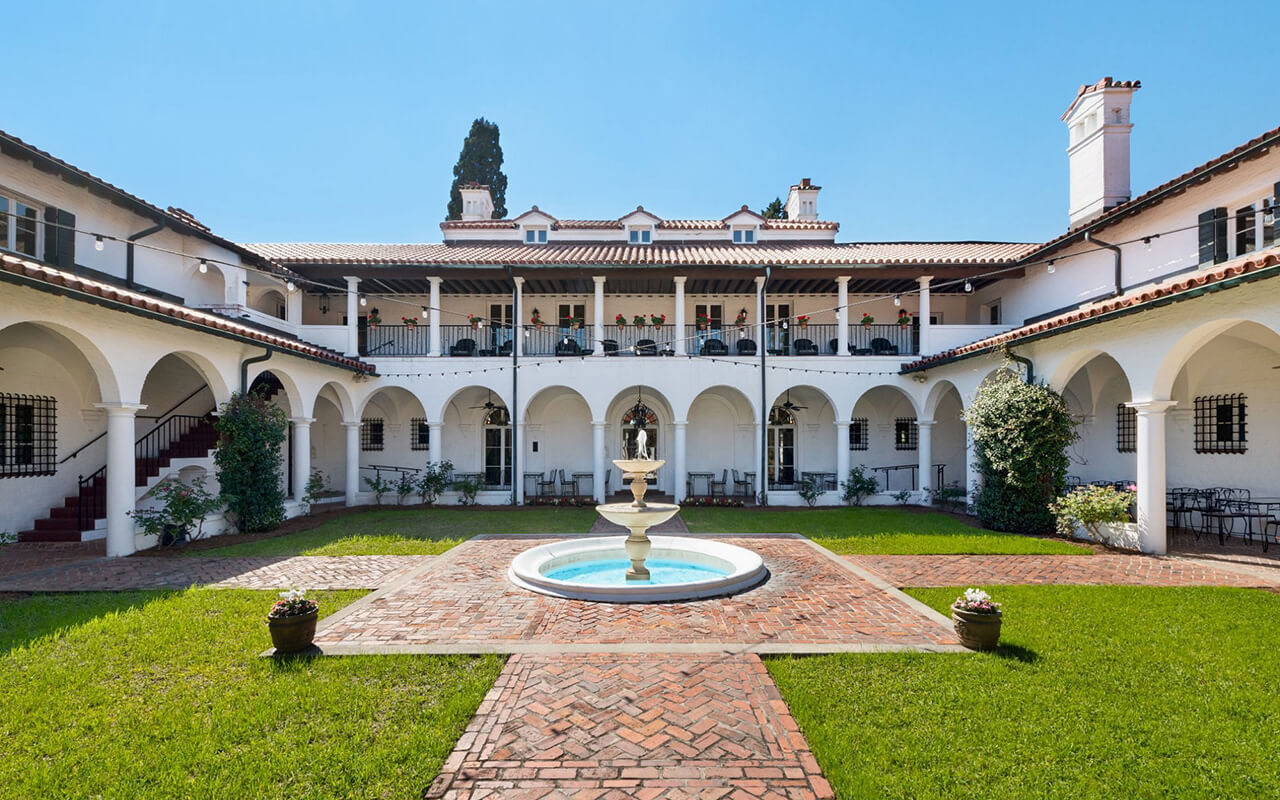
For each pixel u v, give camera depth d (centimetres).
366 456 1817
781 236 1981
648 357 1571
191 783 306
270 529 1146
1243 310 735
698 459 1831
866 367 1582
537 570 758
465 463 1822
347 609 604
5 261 622
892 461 1830
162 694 410
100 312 838
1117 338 948
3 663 465
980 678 431
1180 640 511
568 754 335
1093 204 1408
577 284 1714
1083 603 621
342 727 361
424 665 458
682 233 1983
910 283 1702
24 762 329
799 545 958
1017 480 1077
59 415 1105
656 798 296
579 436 1830
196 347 1019
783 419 1847
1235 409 1063
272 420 1150
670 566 851
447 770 319
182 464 1188
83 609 609
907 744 342
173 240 1258
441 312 1683
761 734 358
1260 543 982
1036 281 1538
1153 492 902
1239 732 358
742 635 530
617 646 498
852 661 463
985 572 774
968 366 1345
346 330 1548
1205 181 995
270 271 1430
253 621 562
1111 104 1394
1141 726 363
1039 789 300
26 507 1041
